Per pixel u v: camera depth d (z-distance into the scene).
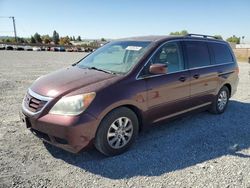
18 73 13.23
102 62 4.89
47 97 3.78
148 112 4.39
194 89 5.29
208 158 4.11
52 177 3.45
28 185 3.25
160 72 4.32
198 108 5.60
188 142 4.70
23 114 4.03
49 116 3.67
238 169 3.78
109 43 5.60
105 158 4.00
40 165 3.72
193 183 3.40
